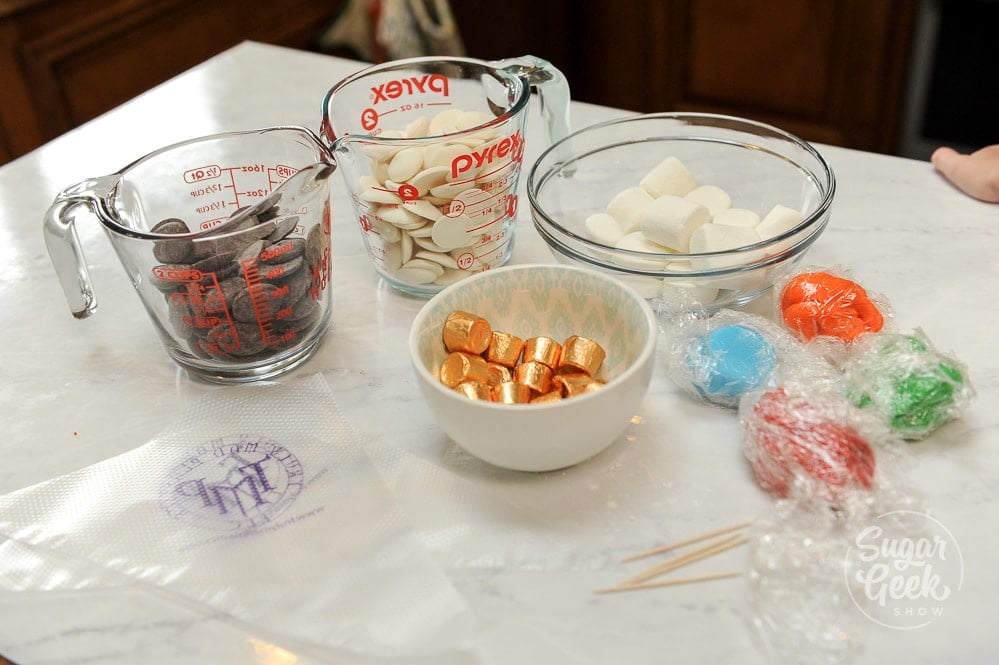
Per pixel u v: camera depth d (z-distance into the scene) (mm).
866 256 918
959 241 929
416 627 585
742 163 1004
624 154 1040
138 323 929
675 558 625
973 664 543
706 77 2176
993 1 1699
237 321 770
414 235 852
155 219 884
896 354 704
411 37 1884
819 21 1925
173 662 584
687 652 564
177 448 743
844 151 1120
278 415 772
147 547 658
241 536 659
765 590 585
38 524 682
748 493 673
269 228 746
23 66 1650
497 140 824
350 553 638
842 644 555
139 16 1788
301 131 832
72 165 1201
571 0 2283
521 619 593
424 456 731
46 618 618
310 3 2150
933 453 690
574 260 840
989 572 597
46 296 976
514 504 677
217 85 1375
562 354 744
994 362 768
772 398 684
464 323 738
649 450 719
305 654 583
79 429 788
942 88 1870
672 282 801
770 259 782
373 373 831
